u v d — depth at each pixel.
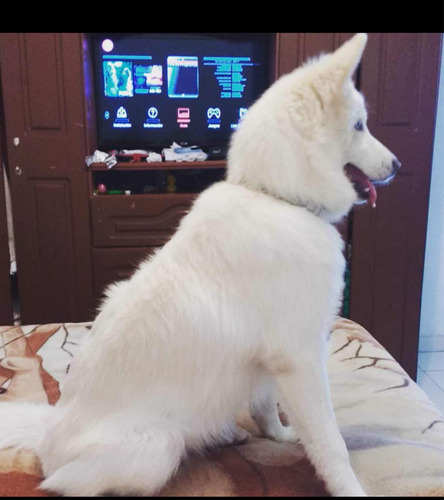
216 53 2.68
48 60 2.41
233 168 1.23
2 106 2.58
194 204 1.24
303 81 1.17
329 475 1.08
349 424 1.33
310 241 1.11
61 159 2.51
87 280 2.65
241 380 1.14
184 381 1.08
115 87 2.66
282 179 1.14
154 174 2.84
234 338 1.09
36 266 2.63
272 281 1.08
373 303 2.70
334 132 1.17
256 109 1.22
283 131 1.15
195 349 1.08
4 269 2.63
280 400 1.14
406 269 2.67
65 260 2.63
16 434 1.24
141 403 1.07
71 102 2.46
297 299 1.09
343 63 1.13
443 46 2.83
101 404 1.08
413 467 1.16
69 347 1.78
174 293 1.10
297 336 1.09
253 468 1.17
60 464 1.08
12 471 1.15
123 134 2.73
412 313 2.72
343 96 1.15
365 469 1.16
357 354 1.71
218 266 1.10
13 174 2.52
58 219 2.58
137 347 1.08
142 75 2.66
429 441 1.26
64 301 2.67
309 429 1.10
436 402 2.63
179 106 2.72
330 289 1.13
